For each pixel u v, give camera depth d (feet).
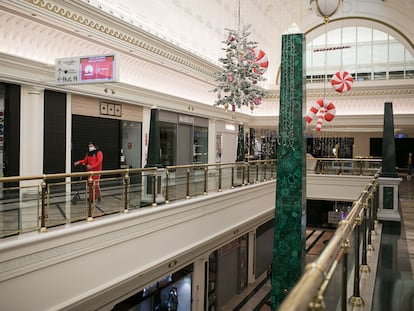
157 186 22.79
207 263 33.35
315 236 59.72
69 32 24.64
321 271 5.02
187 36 39.75
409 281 12.86
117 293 20.62
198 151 48.60
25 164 24.52
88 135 30.42
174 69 36.81
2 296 13.29
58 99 27.04
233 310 36.99
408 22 59.26
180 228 23.90
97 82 21.15
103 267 17.76
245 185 35.37
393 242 18.58
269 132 67.92
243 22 50.67
